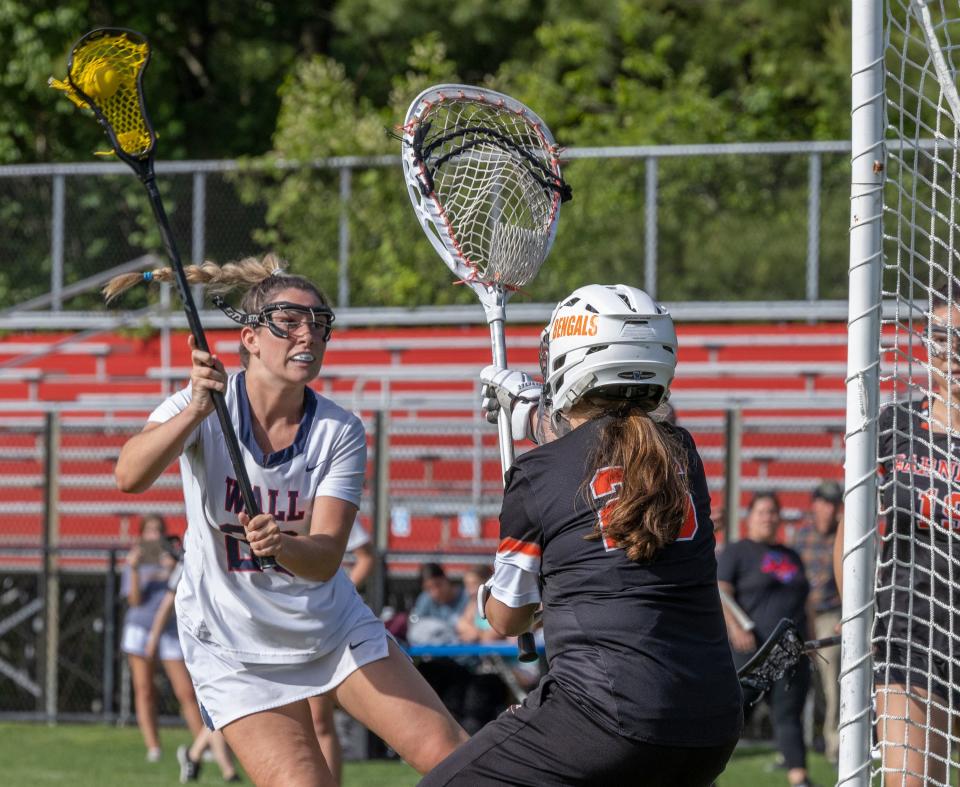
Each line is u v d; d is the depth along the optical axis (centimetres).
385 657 1706
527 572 1336
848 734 1485
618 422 1321
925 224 3962
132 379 6475
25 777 3794
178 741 4619
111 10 8694
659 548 1286
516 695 4022
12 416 6575
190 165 6269
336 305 6094
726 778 3825
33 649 5484
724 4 8612
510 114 1858
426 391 6228
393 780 3744
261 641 1691
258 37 9250
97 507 5950
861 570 1486
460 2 8562
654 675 1258
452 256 1802
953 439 1930
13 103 8088
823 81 8106
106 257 6394
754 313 5669
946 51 1666
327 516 1678
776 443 5556
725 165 5709
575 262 5800
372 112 6981
